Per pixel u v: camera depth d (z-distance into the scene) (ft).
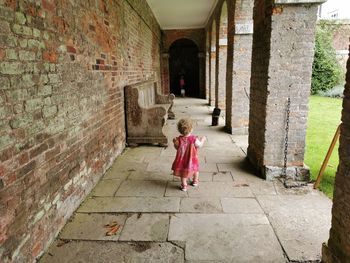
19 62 6.83
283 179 12.59
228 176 13.19
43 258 7.73
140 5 25.57
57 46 8.85
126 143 18.58
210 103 41.32
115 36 16.20
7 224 6.36
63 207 9.21
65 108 9.39
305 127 12.29
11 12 6.52
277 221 9.29
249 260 7.48
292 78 11.91
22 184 6.93
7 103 6.37
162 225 9.20
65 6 9.46
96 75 12.65
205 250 7.92
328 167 14.75
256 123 13.92
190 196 11.22
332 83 52.90
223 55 30.99
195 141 11.66
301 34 11.51
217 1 29.50
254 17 14.10
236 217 9.58
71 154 9.84
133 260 7.58
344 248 6.45
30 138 7.29
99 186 12.31
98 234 8.77
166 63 51.60
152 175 13.51
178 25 47.14
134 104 18.06
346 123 6.36
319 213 9.76
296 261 7.42
